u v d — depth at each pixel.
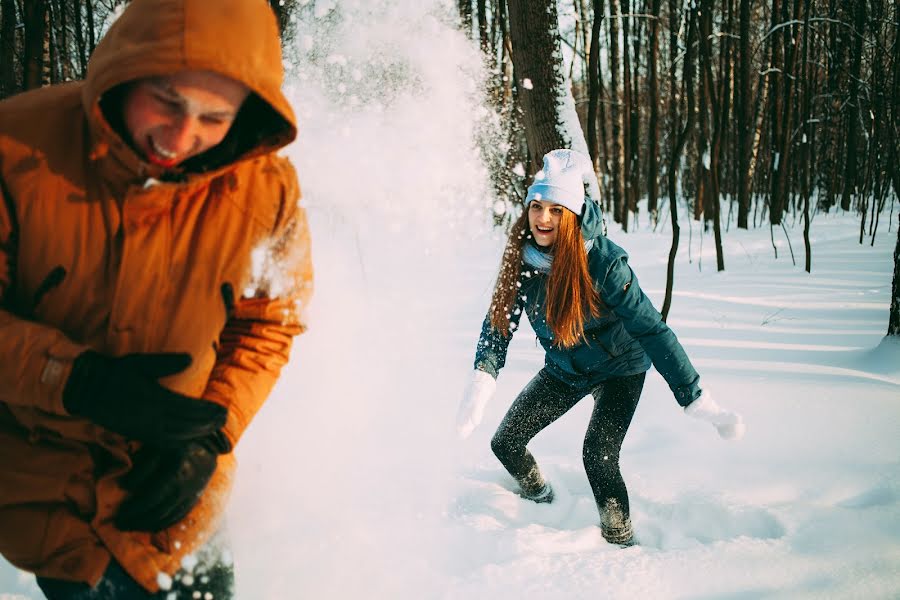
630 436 3.75
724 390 4.24
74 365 1.20
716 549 2.60
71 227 1.27
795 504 2.94
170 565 1.42
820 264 9.98
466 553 2.65
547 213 2.70
